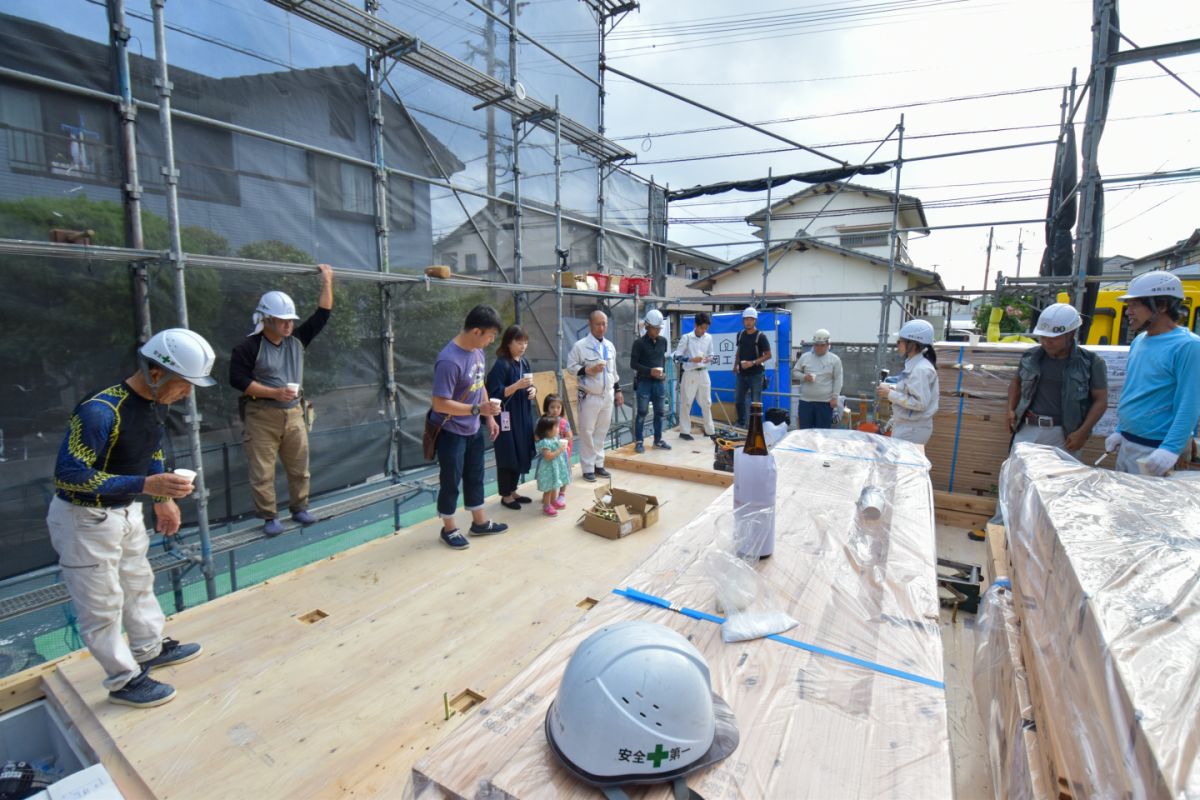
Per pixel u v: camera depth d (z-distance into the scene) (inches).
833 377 238.1
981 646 75.3
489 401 134.6
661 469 191.3
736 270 641.0
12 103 111.1
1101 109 200.5
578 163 289.3
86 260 119.6
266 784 66.4
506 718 35.7
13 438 112.7
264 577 153.4
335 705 79.2
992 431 154.9
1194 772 23.1
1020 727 49.4
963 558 134.7
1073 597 40.8
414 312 195.6
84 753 74.5
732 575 49.3
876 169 324.2
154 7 111.0
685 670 31.2
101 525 75.0
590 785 30.1
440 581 114.4
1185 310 265.6
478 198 223.5
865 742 32.7
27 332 113.6
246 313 149.1
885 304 310.2
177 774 67.7
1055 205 293.3
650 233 357.4
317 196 166.2
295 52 160.9
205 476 140.8
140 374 78.1
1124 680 29.3
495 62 237.5
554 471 150.1
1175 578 39.9
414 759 70.2
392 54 174.2
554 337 267.3
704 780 30.0
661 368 228.4
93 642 76.4
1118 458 116.2
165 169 113.8
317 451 166.9
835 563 56.1
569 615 101.8
